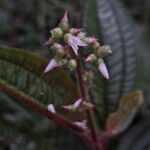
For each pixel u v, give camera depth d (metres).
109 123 0.32
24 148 0.34
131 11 0.52
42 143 0.35
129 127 0.42
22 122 0.36
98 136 0.33
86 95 0.28
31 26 0.45
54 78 0.28
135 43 0.36
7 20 0.44
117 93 0.35
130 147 0.39
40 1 0.46
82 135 0.31
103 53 0.26
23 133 0.35
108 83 0.35
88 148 0.38
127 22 0.37
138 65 0.36
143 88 0.40
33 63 0.26
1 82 0.25
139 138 0.39
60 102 0.29
